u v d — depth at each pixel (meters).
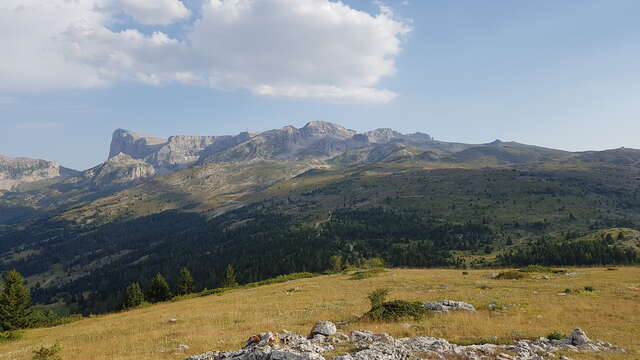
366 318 29.61
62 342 33.47
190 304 56.28
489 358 17.80
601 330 24.94
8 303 67.00
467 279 57.56
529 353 18.77
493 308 32.81
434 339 20.58
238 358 17.73
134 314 54.00
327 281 67.75
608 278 52.50
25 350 31.08
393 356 17.09
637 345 21.39
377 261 115.81
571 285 46.66
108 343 29.70
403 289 50.50
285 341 20.56
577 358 18.19
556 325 26.42
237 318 36.66
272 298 50.78
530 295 40.38
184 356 22.70
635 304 33.56
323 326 23.77
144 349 25.80
